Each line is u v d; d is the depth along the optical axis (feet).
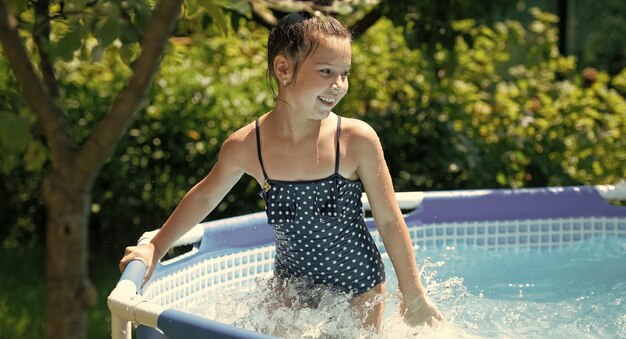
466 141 17.48
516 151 17.89
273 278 10.52
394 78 19.31
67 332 5.23
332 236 10.02
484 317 10.94
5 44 5.12
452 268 12.87
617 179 18.17
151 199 18.03
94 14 5.77
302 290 10.26
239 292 11.27
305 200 9.85
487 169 17.65
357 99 18.83
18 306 16.75
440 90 18.62
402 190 17.31
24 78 5.14
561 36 26.23
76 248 5.20
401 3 16.76
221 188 10.40
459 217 13.85
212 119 17.88
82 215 5.21
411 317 9.87
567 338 10.26
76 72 17.72
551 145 18.20
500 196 13.93
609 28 26.81
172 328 8.16
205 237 11.69
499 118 18.44
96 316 16.08
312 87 9.44
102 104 17.52
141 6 6.27
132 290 9.00
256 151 9.98
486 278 12.49
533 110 19.11
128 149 17.67
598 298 11.69
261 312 10.27
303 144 9.78
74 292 5.23
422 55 19.47
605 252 13.64
